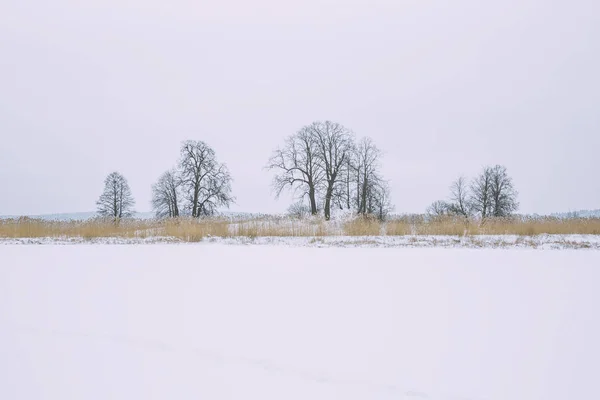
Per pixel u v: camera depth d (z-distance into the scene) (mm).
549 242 15844
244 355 4109
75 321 5215
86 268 9359
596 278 7652
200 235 18266
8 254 12398
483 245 15305
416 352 4129
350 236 18453
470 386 3451
